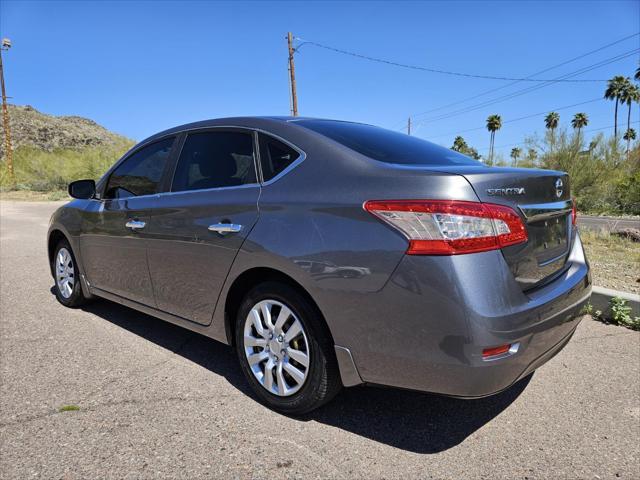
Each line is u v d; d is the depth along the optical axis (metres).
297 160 2.84
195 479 2.28
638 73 57.50
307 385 2.68
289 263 2.61
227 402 3.01
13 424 2.74
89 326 4.41
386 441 2.61
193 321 3.35
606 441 2.63
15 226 13.03
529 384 3.30
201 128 3.52
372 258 2.33
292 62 25.64
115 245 3.97
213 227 3.02
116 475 2.30
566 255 2.94
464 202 2.21
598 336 4.17
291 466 2.38
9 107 82.94
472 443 2.60
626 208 17.19
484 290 2.18
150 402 3.00
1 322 4.52
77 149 75.62
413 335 2.26
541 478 2.32
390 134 3.46
